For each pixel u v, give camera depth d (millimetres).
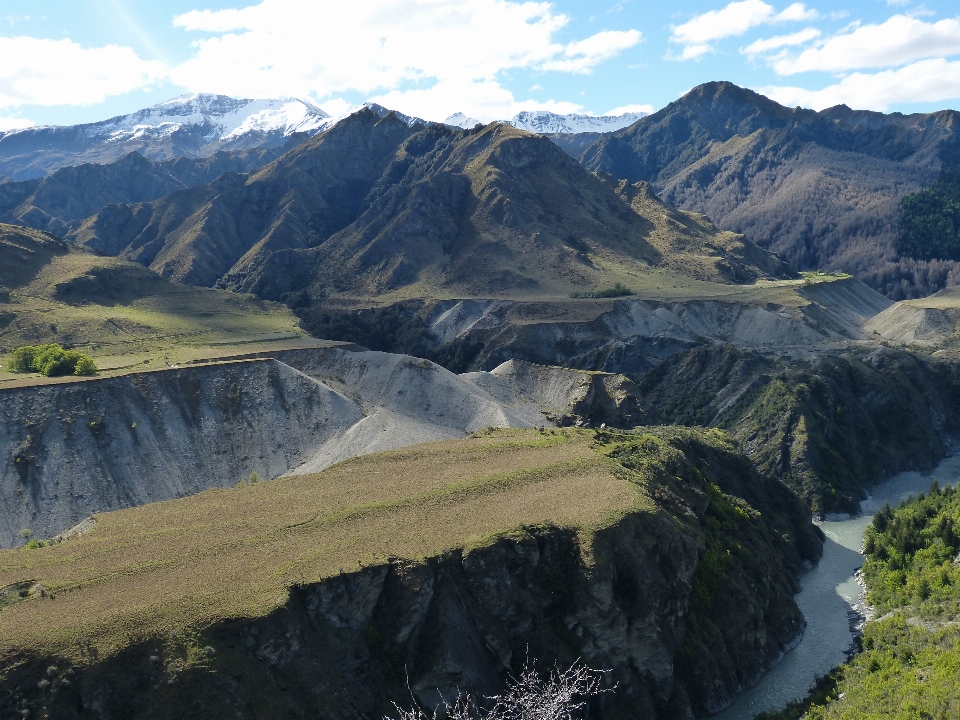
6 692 58438
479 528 77750
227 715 59219
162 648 61000
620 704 73125
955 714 64812
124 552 75688
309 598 67375
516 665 72125
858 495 140000
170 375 138750
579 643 74000
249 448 133875
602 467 95000
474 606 72750
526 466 95562
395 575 70750
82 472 119438
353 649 67500
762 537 103875
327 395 142375
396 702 65812
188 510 87438
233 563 71875
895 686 74500
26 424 122938
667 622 79938
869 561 109625
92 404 128625
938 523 103812
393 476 95125
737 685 81750
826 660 87062
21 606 66250
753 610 87625
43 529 112188
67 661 59812
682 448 113938
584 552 76312
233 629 62781
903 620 88812
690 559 84875
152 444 128375
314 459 132750
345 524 79938
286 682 62875
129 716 58844
